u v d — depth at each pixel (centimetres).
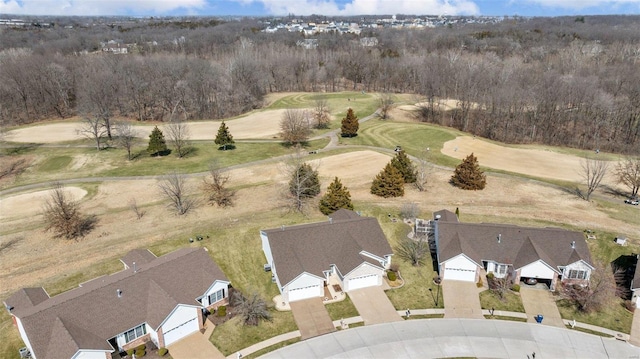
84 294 3772
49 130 10931
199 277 4281
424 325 4159
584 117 10550
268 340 3956
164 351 3756
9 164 8444
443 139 10069
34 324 3450
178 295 4009
